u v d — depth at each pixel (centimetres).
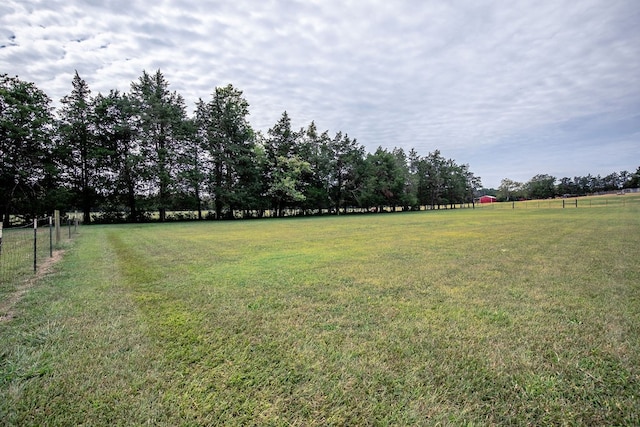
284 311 382
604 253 758
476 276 555
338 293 458
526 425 182
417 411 195
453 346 283
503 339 297
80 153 2692
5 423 182
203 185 3194
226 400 206
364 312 376
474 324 335
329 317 361
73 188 2667
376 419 188
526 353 268
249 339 301
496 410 195
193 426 181
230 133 3347
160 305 407
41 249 923
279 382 227
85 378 231
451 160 6769
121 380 229
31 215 2384
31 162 2306
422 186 6394
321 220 2778
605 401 200
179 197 3014
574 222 1684
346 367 247
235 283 520
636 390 212
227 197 3219
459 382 226
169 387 221
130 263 704
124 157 2786
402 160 5944
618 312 366
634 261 662
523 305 396
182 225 2300
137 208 2923
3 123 2083
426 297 436
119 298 438
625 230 1247
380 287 489
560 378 229
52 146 2445
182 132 3016
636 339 294
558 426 179
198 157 3231
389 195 4878
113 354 271
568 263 652
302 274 584
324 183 4341
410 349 278
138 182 2864
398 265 658
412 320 349
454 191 6738
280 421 186
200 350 278
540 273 569
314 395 212
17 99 2250
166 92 3005
